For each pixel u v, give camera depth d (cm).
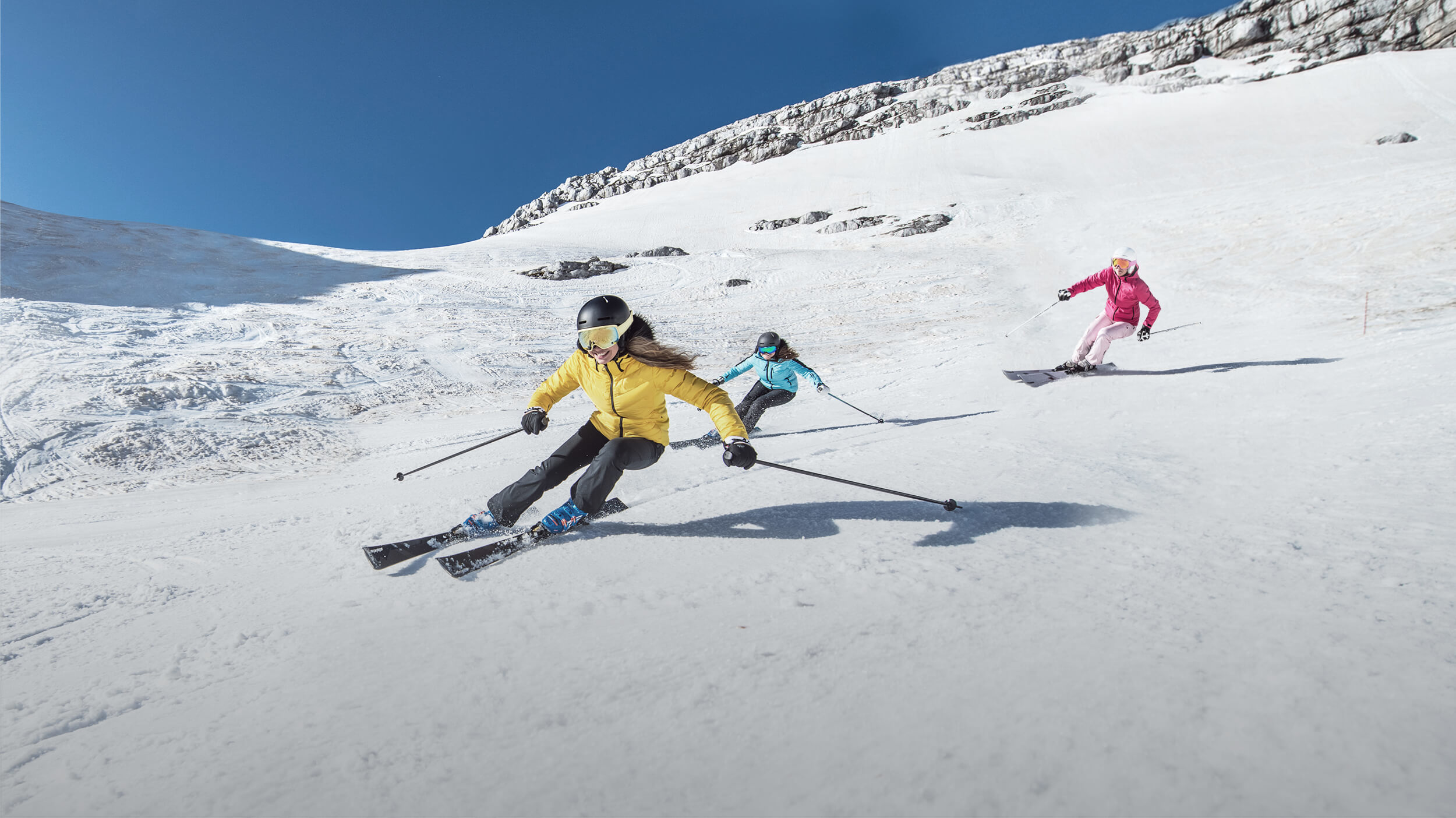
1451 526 229
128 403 970
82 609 268
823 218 4359
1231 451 399
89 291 1928
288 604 257
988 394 780
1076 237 2745
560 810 119
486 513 325
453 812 122
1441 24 5622
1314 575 200
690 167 7888
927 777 118
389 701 169
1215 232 2172
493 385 1242
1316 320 977
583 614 222
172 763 147
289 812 125
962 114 7094
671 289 2484
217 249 2850
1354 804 100
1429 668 136
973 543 270
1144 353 932
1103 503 314
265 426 933
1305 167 3566
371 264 2847
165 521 495
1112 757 118
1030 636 172
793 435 651
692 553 284
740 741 136
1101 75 7144
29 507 614
